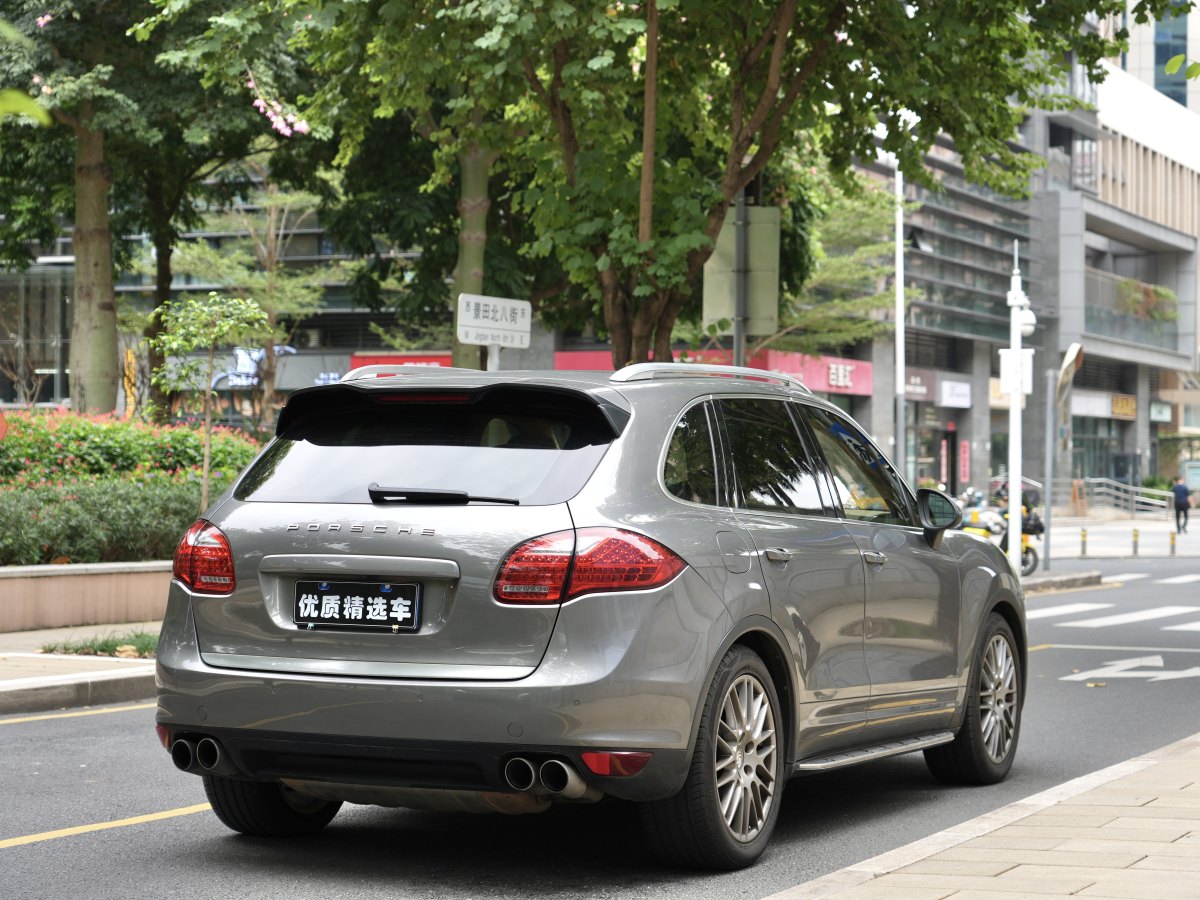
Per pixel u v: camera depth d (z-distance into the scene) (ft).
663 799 46.37
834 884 43.16
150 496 142.00
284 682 45.75
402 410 49.06
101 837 54.39
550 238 126.00
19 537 128.88
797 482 54.80
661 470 47.73
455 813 59.11
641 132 155.43
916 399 501.15
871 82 136.15
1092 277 592.19
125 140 227.20
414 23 122.01
